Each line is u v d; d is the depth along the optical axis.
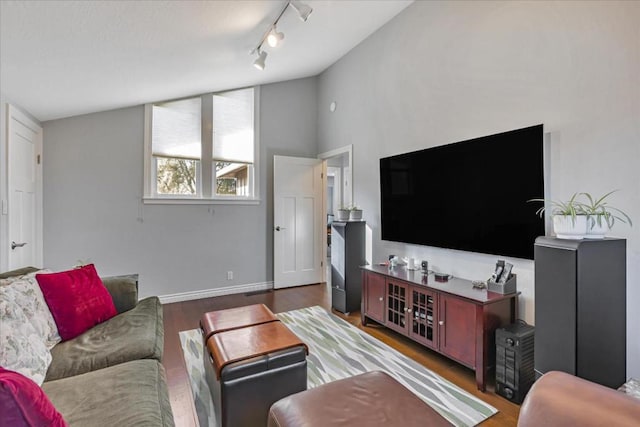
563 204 2.02
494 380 2.12
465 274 2.75
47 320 1.76
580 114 1.99
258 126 4.50
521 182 2.22
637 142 1.76
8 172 2.62
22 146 2.91
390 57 3.51
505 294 2.22
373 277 3.06
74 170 3.45
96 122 3.55
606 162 1.88
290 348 1.68
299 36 3.36
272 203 4.61
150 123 3.81
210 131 4.17
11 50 1.99
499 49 2.45
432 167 2.92
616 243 1.60
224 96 4.28
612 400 0.93
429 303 2.48
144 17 2.06
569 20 2.04
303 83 4.86
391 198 3.39
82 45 2.15
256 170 4.48
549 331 1.59
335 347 2.66
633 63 1.77
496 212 2.39
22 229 2.92
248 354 1.61
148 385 1.35
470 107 2.67
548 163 2.15
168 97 3.81
